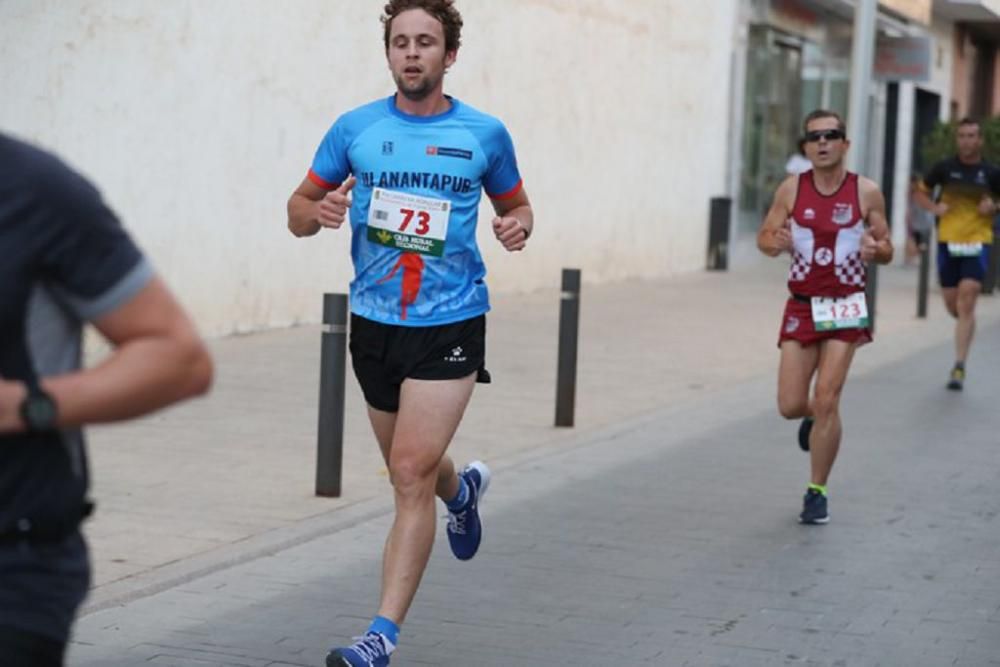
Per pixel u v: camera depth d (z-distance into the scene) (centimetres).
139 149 1653
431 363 703
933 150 3338
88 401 350
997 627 820
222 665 725
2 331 353
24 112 1500
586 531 1012
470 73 2306
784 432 1406
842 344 1031
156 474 1110
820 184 1024
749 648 773
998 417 1518
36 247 351
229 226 1805
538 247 2547
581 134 2664
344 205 682
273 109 1861
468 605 838
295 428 1315
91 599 802
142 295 358
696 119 3155
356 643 667
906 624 820
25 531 365
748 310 2461
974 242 1689
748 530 1025
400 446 698
